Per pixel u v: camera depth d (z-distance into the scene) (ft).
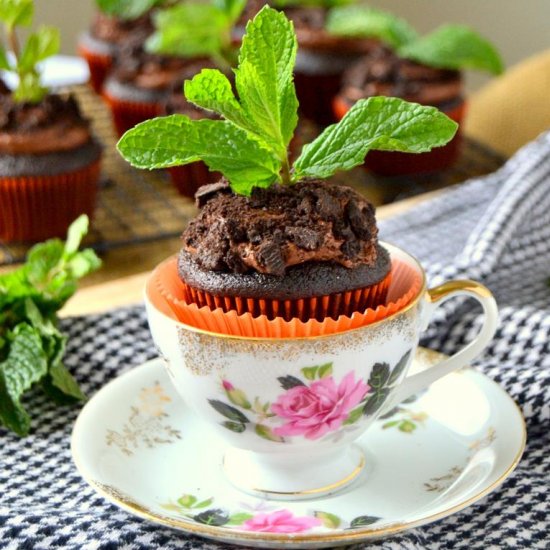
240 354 1.87
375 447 2.01
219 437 1.98
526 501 1.96
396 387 1.95
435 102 3.54
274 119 1.91
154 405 2.08
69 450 2.10
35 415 2.19
